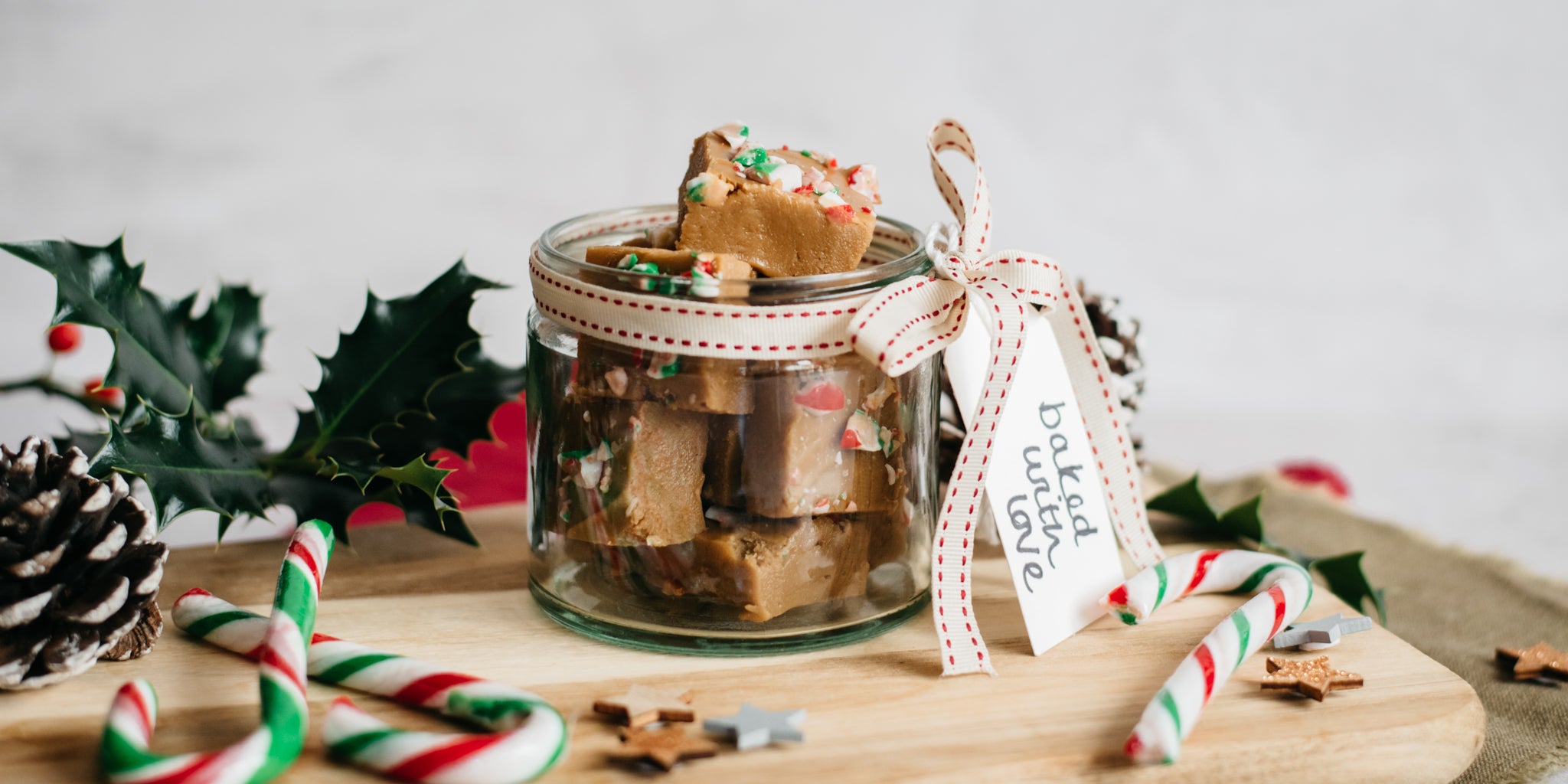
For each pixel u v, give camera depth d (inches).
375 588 22.8
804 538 21.0
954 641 21.0
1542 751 21.5
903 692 20.6
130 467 21.9
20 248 22.5
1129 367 25.1
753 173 21.4
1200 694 19.8
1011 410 22.1
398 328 23.9
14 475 20.0
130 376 23.4
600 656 21.3
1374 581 26.0
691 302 20.1
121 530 20.2
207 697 20.3
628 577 21.3
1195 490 24.7
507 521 25.1
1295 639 21.5
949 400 24.7
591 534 21.1
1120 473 23.3
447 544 24.2
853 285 20.6
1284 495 28.7
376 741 18.9
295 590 20.5
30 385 26.5
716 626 21.2
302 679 19.5
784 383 20.4
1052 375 22.6
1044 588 21.7
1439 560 26.7
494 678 20.7
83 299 22.9
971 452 21.2
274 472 23.7
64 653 20.0
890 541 21.7
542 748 18.9
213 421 24.7
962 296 21.2
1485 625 24.8
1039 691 20.6
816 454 20.6
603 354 20.7
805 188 21.4
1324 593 23.1
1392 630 24.6
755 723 19.6
